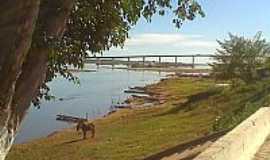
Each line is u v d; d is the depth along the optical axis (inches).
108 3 345.1
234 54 2080.5
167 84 3895.2
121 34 374.0
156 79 5378.9
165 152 761.0
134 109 2233.0
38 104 360.8
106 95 3373.5
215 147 278.4
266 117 538.6
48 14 256.4
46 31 255.0
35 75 256.7
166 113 1881.2
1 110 233.0
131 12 373.4
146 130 1432.1
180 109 1925.4
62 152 1218.0
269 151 445.1
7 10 224.4
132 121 1759.4
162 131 1355.8
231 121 894.4
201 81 3786.9
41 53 256.8
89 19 340.5
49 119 2106.3
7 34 225.6
